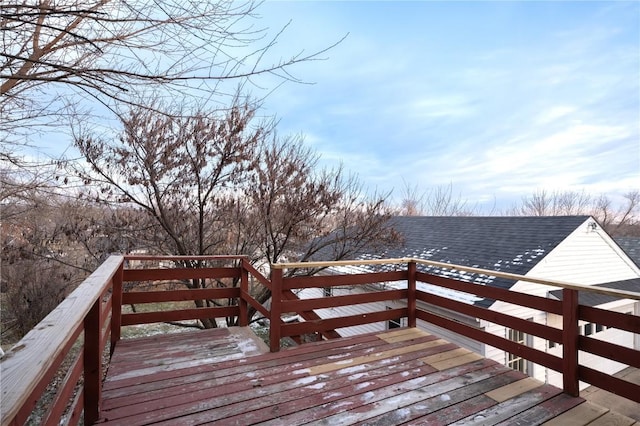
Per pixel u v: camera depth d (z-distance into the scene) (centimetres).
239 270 410
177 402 231
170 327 1022
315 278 356
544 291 764
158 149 570
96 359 198
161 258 362
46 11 214
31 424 420
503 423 214
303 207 623
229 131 587
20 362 83
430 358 314
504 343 306
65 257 710
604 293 229
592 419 219
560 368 260
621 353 228
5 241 639
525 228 953
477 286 326
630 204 2975
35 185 498
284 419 214
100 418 208
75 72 229
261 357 312
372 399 240
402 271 406
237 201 652
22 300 909
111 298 331
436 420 216
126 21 242
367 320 383
